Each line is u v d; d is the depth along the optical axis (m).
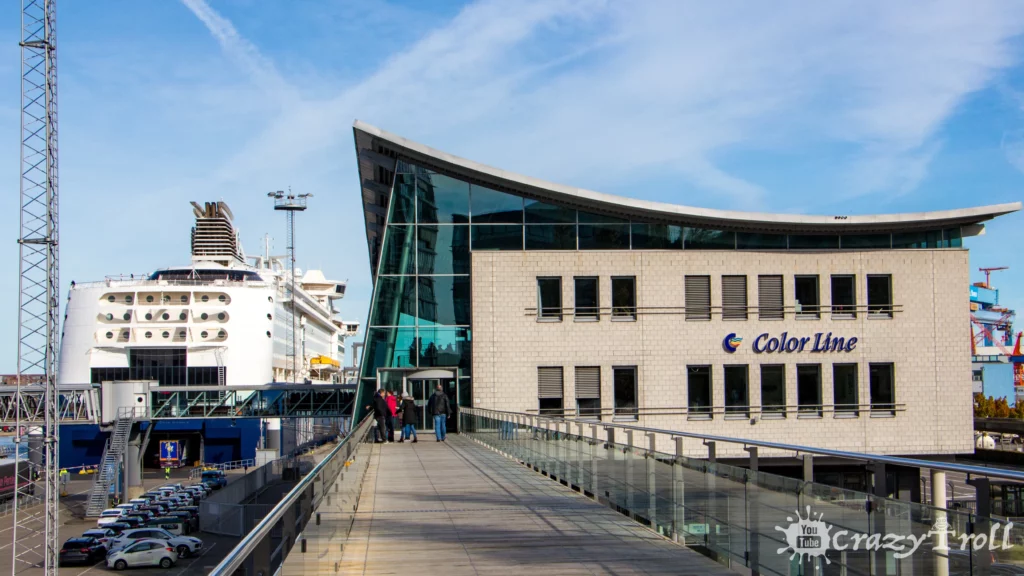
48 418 52.75
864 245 36.12
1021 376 112.69
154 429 67.62
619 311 35.03
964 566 6.02
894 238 36.28
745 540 9.59
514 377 34.56
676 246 35.50
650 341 34.78
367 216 44.88
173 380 70.00
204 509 46.25
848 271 35.44
